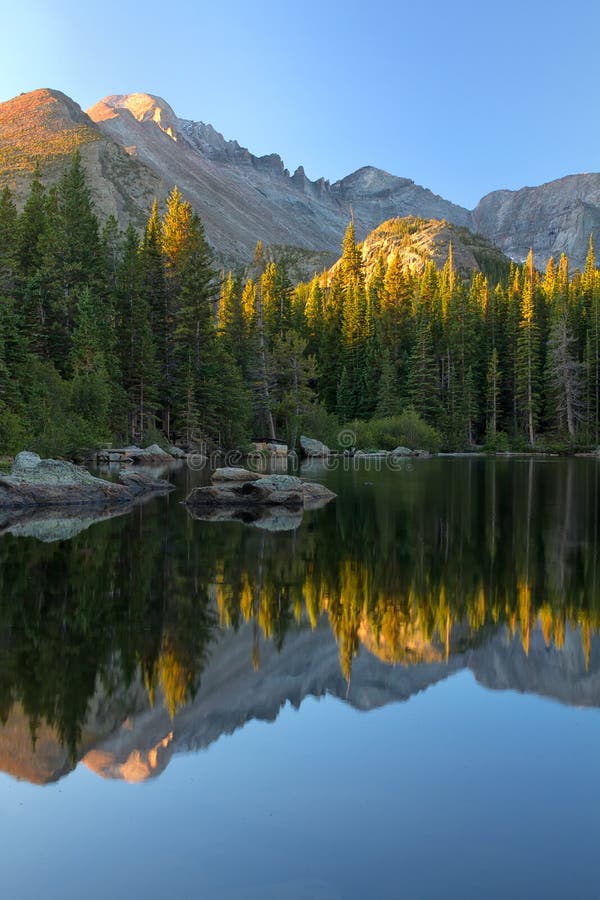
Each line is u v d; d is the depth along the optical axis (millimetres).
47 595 9977
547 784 4551
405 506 23203
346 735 5320
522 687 6422
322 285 137500
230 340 70312
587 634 8227
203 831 3975
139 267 57625
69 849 3775
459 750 5062
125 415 52062
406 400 78875
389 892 3416
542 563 13062
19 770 4695
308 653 7383
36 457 23891
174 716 5637
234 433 60344
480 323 91812
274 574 11812
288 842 3863
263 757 4914
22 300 47312
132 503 23203
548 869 3623
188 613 9070
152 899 3342
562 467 48875
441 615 9086
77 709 5727
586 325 87438
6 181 195000
